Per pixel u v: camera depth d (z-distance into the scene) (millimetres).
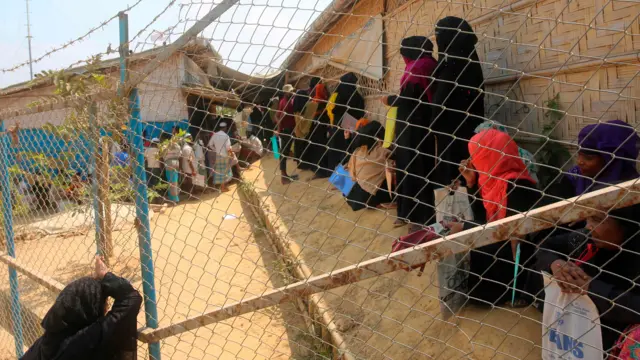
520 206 2203
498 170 2215
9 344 4297
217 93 1931
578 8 2732
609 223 1515
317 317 3525
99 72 2781
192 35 1827
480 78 2883
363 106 5438
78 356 2035
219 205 7309
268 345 3576
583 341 1567
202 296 4520
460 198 2604
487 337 2408
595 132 1999
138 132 2182
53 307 2135
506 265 2500
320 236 4805
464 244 1370
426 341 2643
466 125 2906
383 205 4871
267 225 5906
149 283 2271
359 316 3230
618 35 2527
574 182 2350
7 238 3688
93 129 2477
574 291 1543
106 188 2674
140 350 3053
